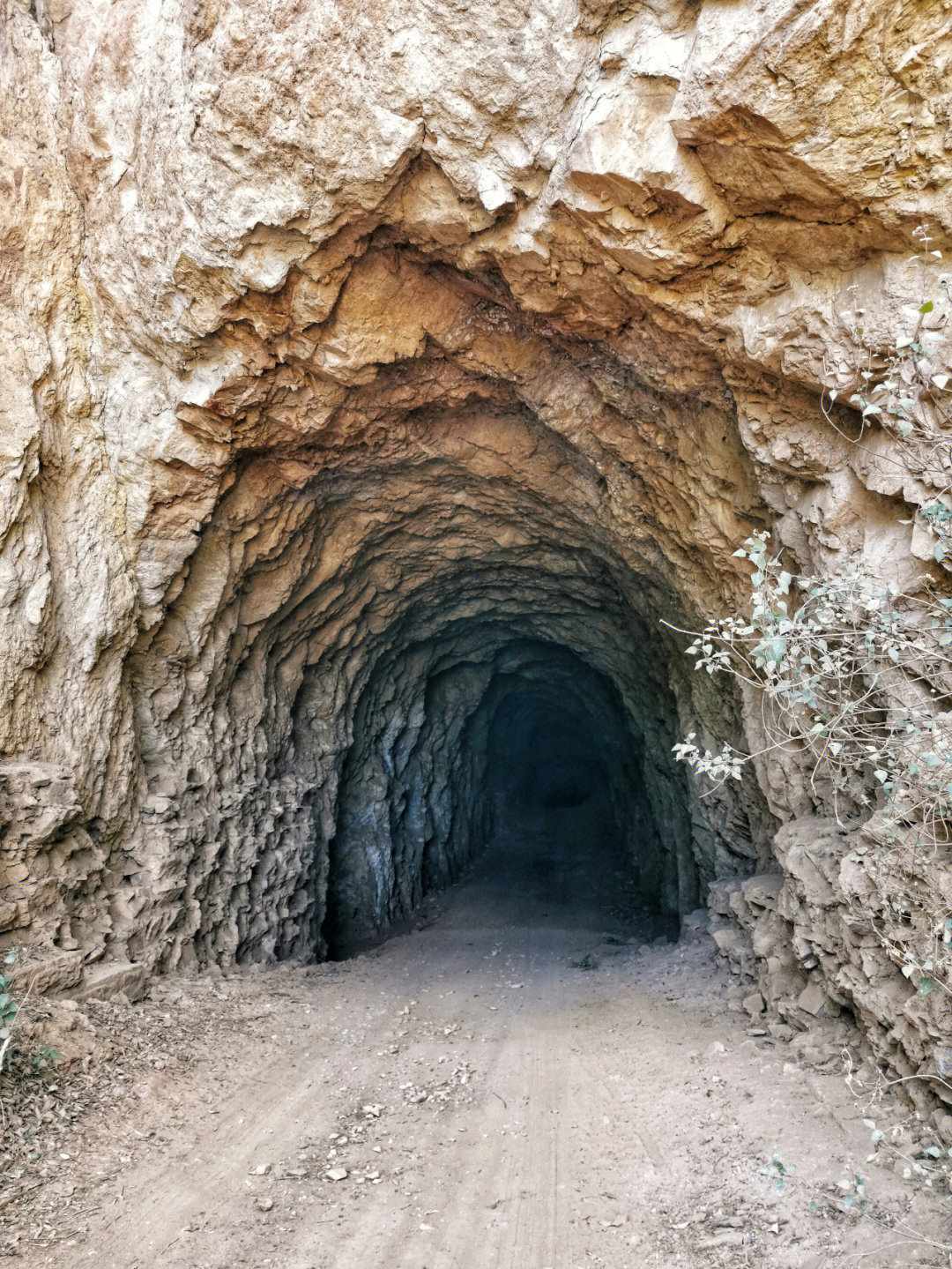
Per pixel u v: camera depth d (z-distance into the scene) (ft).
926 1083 13.11
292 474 26.96
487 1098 18.08
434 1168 14.94
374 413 25.90
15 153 20.48
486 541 34.76
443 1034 23.00
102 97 20.27
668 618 30.78
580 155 15.96
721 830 29.89
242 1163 15.08
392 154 17.83
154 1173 14.49
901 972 13.92
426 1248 12.48
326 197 18.76
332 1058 20.68
